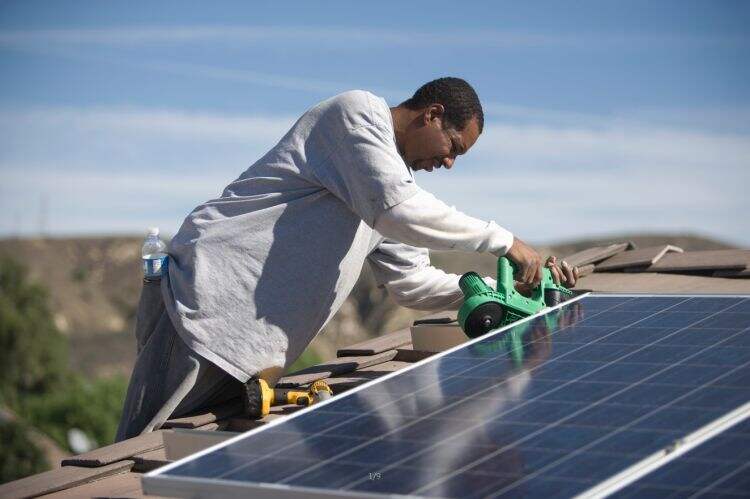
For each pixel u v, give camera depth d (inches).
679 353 148.2
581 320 179.5
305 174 204.1
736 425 119.4
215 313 202.1
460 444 125.4
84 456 178.2
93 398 1737.2
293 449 132.1
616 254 303.6
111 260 4047.7
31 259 3919.8
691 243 3031.5
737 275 265.6
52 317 2050.9
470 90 211.9
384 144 198.7
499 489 111.1
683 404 127.2
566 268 221.8
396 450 126.0
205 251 204.7
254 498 120.6
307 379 219.9
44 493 164.7
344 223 206.1
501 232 202.8
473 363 161.2
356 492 113.9
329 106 203.6
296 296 204.2
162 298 211.0
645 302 185.6
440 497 110.8
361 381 218.1
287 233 204.7
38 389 1918.1
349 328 3093.0
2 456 1326.3
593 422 126.0
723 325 159.3
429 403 142.8
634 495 107.2
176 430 160.7
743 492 103.6
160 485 127.3
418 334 234.1
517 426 128.6
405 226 195.3
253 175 210.1
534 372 149.5
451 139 211.3
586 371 146.9
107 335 3518.7
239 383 211.0
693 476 109.1
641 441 117.7
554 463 115.5
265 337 202.1
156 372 207.0
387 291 237.6
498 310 198.7
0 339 1900.8
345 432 135.9
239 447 135.9
